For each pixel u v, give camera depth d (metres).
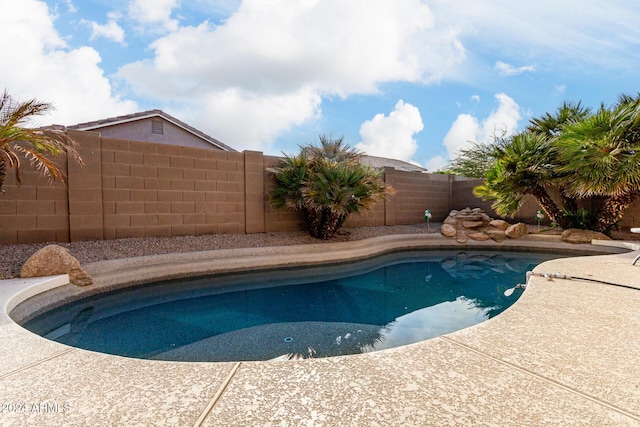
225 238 7.62
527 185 9.46
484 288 5.55
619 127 7.48
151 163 6.97
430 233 10.26
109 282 4.90
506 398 1.47
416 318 4.07
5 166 4.49
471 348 1.99
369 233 9.90
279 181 8.76
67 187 6.05
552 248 8.64
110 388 1.59
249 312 4.33
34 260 4.27
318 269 6.93
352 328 3.72
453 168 23.12
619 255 5.56
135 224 6.79
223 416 1.36
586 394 1.50
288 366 1.80
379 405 1.43
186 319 4.05
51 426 1.30
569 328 2.29
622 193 8.14
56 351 2.03
